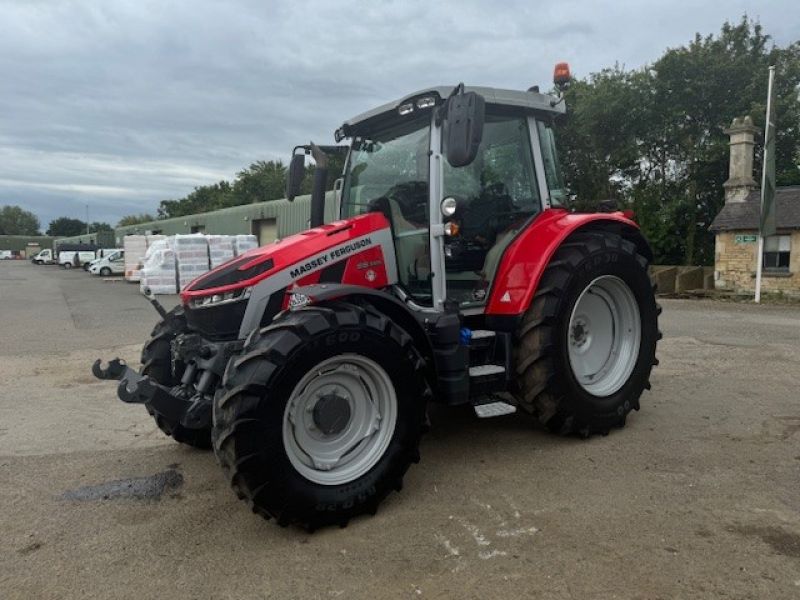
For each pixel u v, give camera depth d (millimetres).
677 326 10578
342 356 3219
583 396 4320
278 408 3016
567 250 4344
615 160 23484
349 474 3279
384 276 4055
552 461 4059
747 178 19000
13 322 12164
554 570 2775
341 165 5391
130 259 27312
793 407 5242
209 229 39469
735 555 2865
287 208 28578
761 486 3619
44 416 5461
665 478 3750
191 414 3391
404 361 3402
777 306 14883
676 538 3029
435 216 3971
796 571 2727
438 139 4023
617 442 4406
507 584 2678
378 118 4453
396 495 3596
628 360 4723
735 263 18219
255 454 2961
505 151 4574
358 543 3066
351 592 2654
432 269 3992
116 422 5254
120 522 3350
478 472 3902
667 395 5664
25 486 3859
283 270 3680
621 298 4711
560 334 4160
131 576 2814
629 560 2842
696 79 22234
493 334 4258
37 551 3051
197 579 2777
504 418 5000
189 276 19562
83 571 2861
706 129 23266
